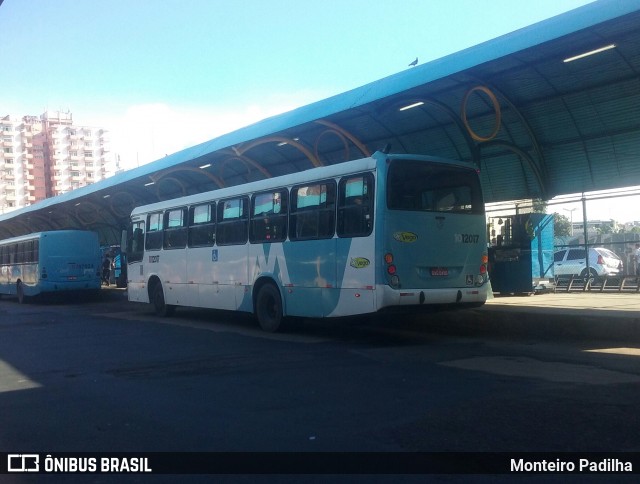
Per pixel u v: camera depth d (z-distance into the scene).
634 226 27.14
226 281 14.70
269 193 13.36
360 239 10.83
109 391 8.12
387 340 12.05
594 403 6.61
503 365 8.96
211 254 15.29
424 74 11.67
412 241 10.71
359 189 10.98
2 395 8.05
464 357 9.77
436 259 10.96
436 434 5.74
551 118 14.25
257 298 13.70
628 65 12.01
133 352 11.31
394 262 10.48
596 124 13.98
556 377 8.00
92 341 13.05
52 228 38.19
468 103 14.33
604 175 15.03
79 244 26.16
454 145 16.72
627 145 14.09
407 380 8.08
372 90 13.03
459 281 11.23
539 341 11.38
